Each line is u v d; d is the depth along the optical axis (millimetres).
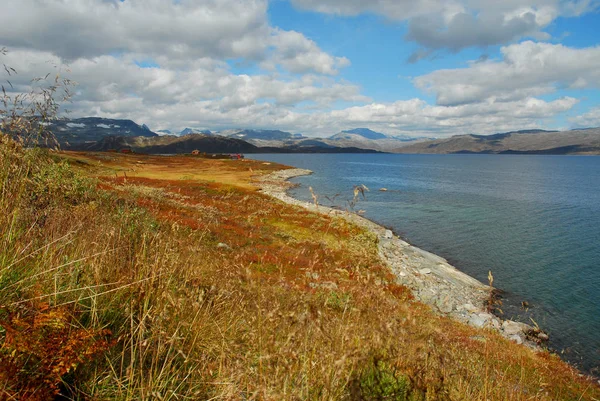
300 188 78812
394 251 31125
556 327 20109
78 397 2945
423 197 69062
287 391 3027
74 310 3492
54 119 4312
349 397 3232
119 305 4102
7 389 2586
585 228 44125
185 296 4520
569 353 17422
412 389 3482
